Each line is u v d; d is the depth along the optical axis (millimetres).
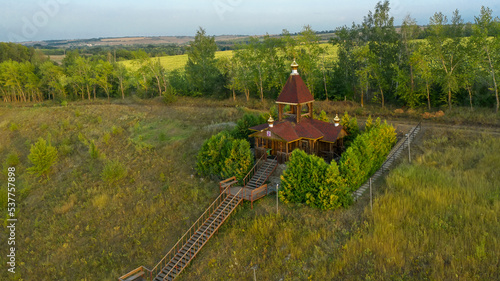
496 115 39125
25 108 78000
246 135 39531
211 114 56125
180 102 68500
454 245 19297
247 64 61219
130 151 45812
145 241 28078
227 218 27359
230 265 22781
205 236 26203
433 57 45281
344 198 24719
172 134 50094
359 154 27344
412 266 18750
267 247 23219
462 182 25391
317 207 25281
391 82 52094
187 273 23750
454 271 17688
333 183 24641
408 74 50531
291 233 23531
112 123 59906
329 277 19484
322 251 21344
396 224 21938
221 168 33000
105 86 81688
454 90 41906
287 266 21203
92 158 45531
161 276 24000
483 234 19609
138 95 78875
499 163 27172
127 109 66188
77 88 87500
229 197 28891
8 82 86812
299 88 32375
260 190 28391
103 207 33312
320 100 58219
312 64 54406
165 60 143875
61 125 61281
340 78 56438
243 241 24312
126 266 26031
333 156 33250
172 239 27672
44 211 35219
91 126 59438
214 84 68375
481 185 24359
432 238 20109
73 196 36188
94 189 36781
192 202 31047
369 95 56125
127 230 29484
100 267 26172
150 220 30094
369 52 49219
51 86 88812
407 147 33781
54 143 53969
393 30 51219
